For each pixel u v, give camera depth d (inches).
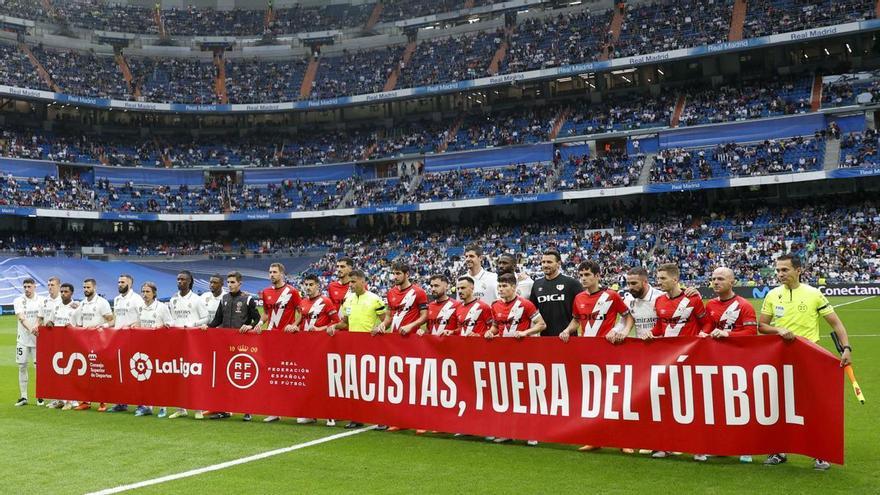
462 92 2319.1
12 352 896.9
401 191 2209.6
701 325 346.3
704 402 314.0
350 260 450.0
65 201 2114.9
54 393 495.2
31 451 358.3
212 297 566.6
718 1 2100.1
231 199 2319.1
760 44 1862.7
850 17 1822.1
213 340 448.1
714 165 1863.9
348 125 2486.5
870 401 466.0
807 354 296.4
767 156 1820.9
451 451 348.5
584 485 284.5
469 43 2406.5
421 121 2423.7
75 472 317.1
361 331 419.2
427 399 383.2
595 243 1930.4
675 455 333.7
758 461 320.5
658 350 324.5
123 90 2342.5
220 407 442.3
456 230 2198.6
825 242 1675.7
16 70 2176.4
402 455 341.1
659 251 1811.0
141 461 336.2
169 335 460.4
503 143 2183.8
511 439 369.7
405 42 2534.5
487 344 366.3
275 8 2682.1
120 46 2506.2
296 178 2381.9
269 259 2277.3
